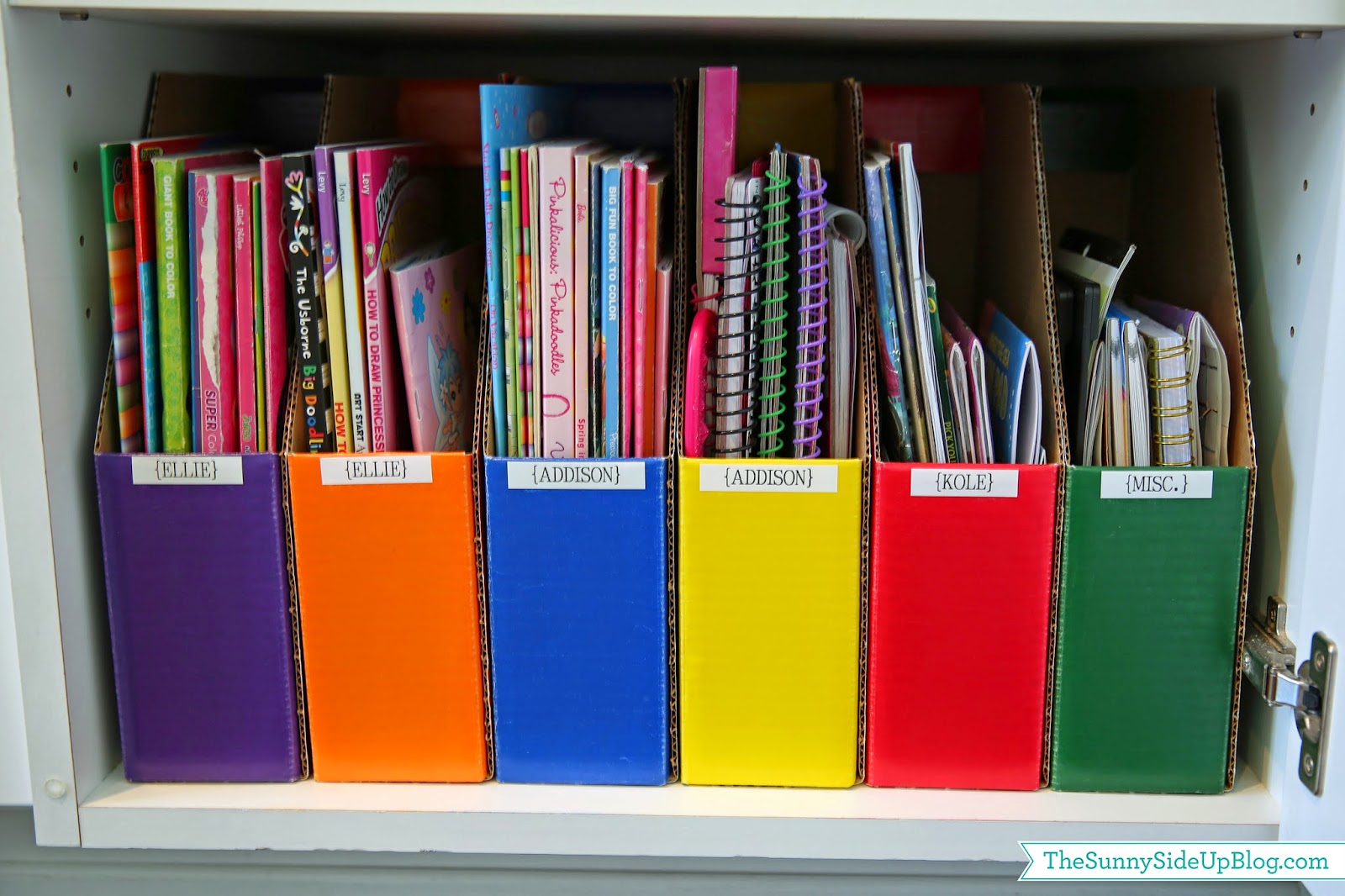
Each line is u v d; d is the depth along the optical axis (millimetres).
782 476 778
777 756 827
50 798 810
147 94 893
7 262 739
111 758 859
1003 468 777
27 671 791
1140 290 1065
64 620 791
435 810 804
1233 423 823
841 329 800
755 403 812
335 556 808
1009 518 784
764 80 1205
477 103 1126
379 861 853
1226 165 909
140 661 824
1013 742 819
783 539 789
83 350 812
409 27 841
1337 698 700
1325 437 715
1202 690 806
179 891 875
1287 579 801
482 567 817
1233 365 821
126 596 814
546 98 927
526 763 836
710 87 799
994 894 853
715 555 794
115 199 788
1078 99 1087
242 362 804
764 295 782
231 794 826
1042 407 836
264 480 797
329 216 777
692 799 815
